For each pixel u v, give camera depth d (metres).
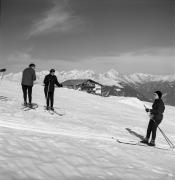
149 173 7.29
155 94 12.59
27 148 7.67
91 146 9.36
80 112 20.20
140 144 12.01
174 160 9.51
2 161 6.23
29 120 13.73
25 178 5.54
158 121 12.31
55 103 23.72
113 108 28.53
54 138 9.60
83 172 6.54
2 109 15.30
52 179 5.76
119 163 7.86
